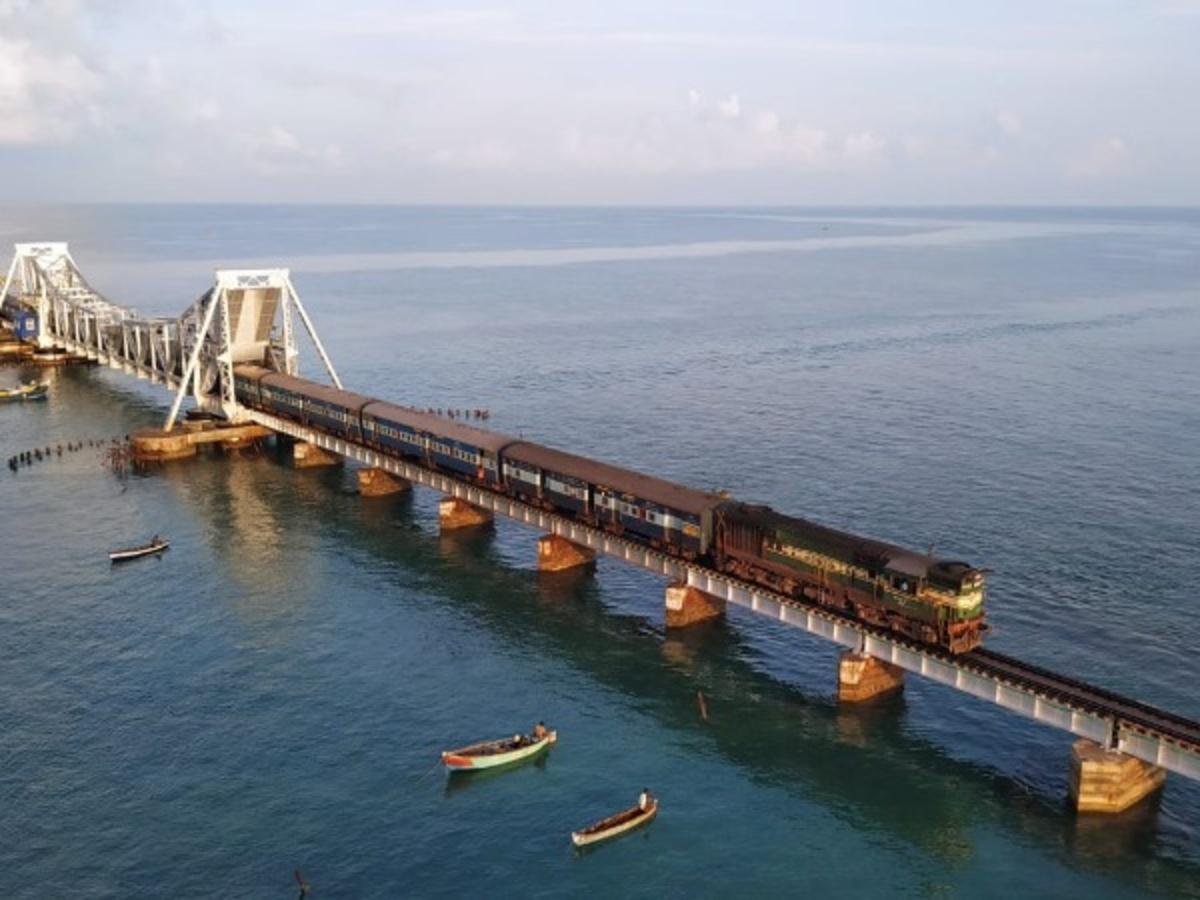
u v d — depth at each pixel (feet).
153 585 310.04
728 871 187.21
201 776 212.84
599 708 241.76
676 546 284.41
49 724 231.71
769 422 500.33
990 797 207.82
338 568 324.39
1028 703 207.10
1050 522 355.97
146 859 188.03
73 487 407.64
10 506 383.45
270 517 372.58
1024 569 314.76
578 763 220.02
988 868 187.32
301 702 242.58
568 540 320.50
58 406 549.54
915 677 255.70
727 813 203.62
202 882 182.39
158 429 465.47
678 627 281.54
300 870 185.78
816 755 222.89
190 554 335.47
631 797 208.64
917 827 198.90
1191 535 342.85
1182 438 465.06
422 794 208.13
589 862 189.06
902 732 231.30
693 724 234.99
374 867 186.91
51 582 311.88
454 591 306.96
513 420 512.22
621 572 322.14
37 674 254.47
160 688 248.52
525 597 302.86
